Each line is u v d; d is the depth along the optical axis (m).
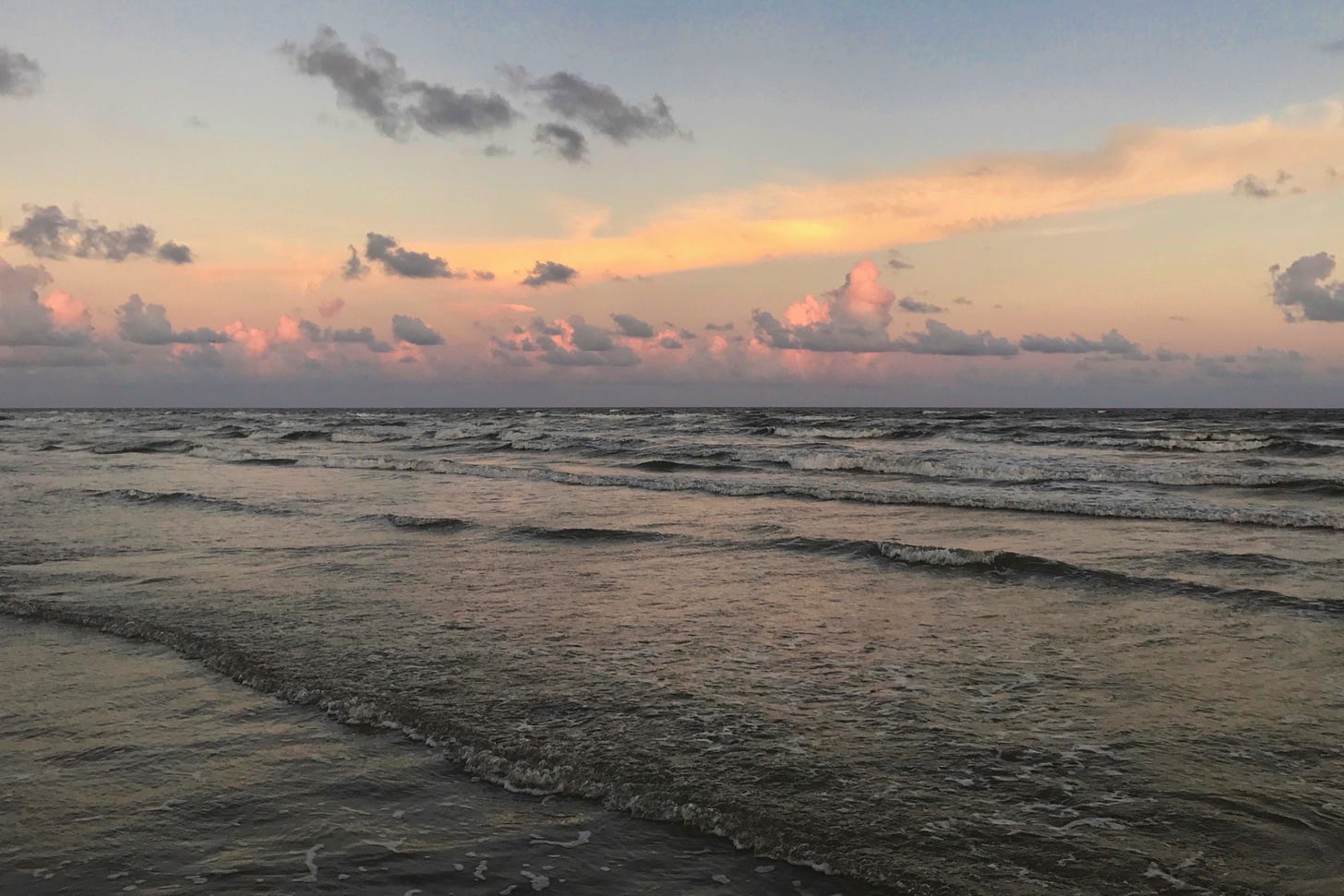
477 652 6.82
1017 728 5.23
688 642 7.13
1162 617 7.79
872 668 6.43
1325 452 29.08
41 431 54.84
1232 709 5.51
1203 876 3.56
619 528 13.28
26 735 5.18
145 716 5.49
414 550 11.50
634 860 3.77
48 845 3.87
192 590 9.12
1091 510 14.71
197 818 4.12
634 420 70.06
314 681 6.08
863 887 3.54
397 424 64.50
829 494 17.36
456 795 4.39
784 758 4.80
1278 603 8.13
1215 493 17.48
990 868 3.64
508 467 24.95
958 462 24.64
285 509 15.66
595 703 5.67
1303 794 4.29
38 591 9.03
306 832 4.00
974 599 8.62
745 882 3.59
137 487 19.91
